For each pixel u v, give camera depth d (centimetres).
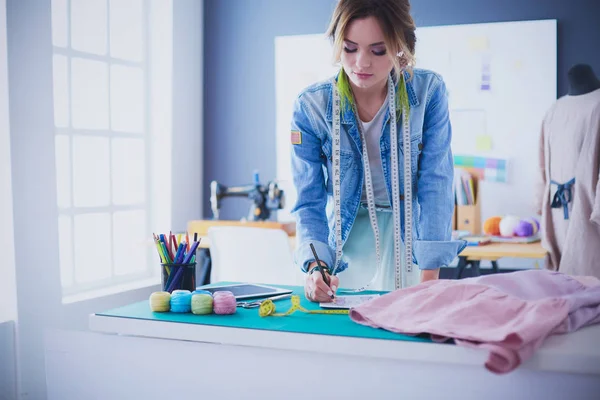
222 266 351
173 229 457
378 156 230
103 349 182
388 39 193
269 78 481
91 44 412
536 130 431
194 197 482
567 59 426
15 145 307
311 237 216
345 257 246
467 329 150
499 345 140
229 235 344
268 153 484
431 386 152
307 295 199
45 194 323
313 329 164
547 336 152
